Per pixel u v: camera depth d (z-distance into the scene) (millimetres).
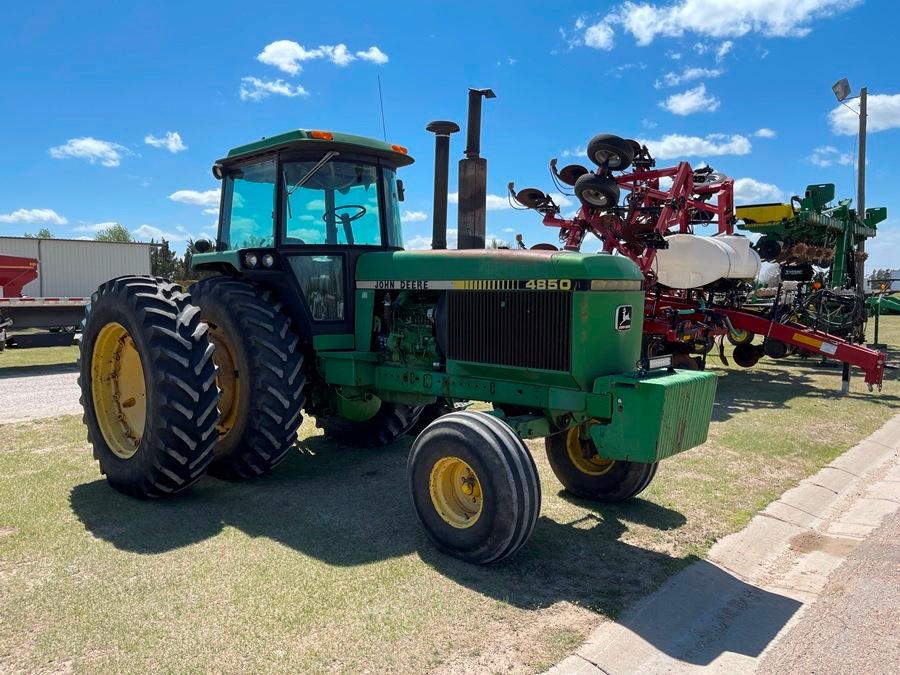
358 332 4988
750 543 3963
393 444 6090
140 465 4340
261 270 4883
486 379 4188
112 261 24250
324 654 2646
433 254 4430
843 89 15227
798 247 12352
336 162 5016
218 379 4996
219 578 3287
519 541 3383
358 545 3738
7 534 3830
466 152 5301
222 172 5566
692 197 10094
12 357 14070
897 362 12359
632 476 4344
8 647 2676
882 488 5156
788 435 6531
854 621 3105
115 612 2947
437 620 2922
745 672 2670
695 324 9258
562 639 2795
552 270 3758
